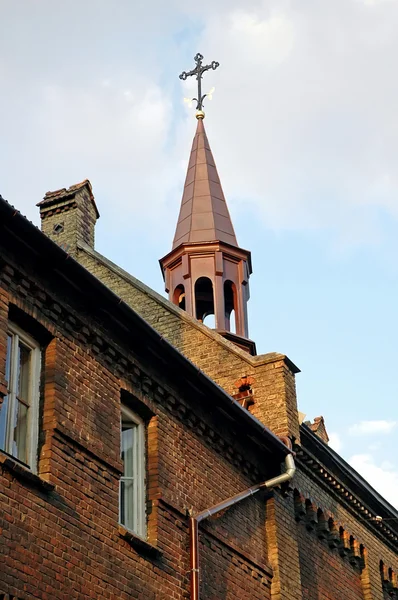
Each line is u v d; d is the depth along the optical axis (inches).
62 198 1109.1
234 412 776.9
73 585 567.8
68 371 623.2
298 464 883.4
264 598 780.6
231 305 1232.2
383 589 1032.8
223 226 1267.2
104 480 627.2
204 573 710.5
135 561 634.8
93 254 1086.4
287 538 835.4
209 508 729.6
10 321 595.5
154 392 711.7
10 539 527.5
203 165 1355.8
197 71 1487.5
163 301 1026.7
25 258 601.0
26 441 585.0
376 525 1036.5
